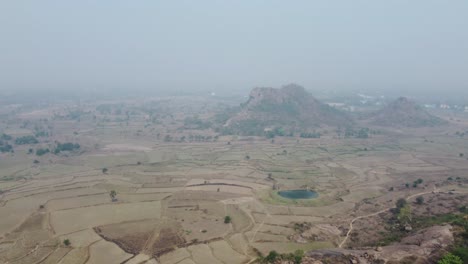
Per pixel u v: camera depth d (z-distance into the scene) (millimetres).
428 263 75438
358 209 138875
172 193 158750
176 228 121062
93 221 127188
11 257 102938
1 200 149000
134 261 99562
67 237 114500
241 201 149000
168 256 102250
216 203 146375
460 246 79562
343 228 119188
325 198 154375
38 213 135000
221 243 110500
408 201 137750
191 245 108875
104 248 107125
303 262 84250
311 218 132000
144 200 149500
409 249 81562
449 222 97562
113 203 145625
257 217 132250
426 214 120250
